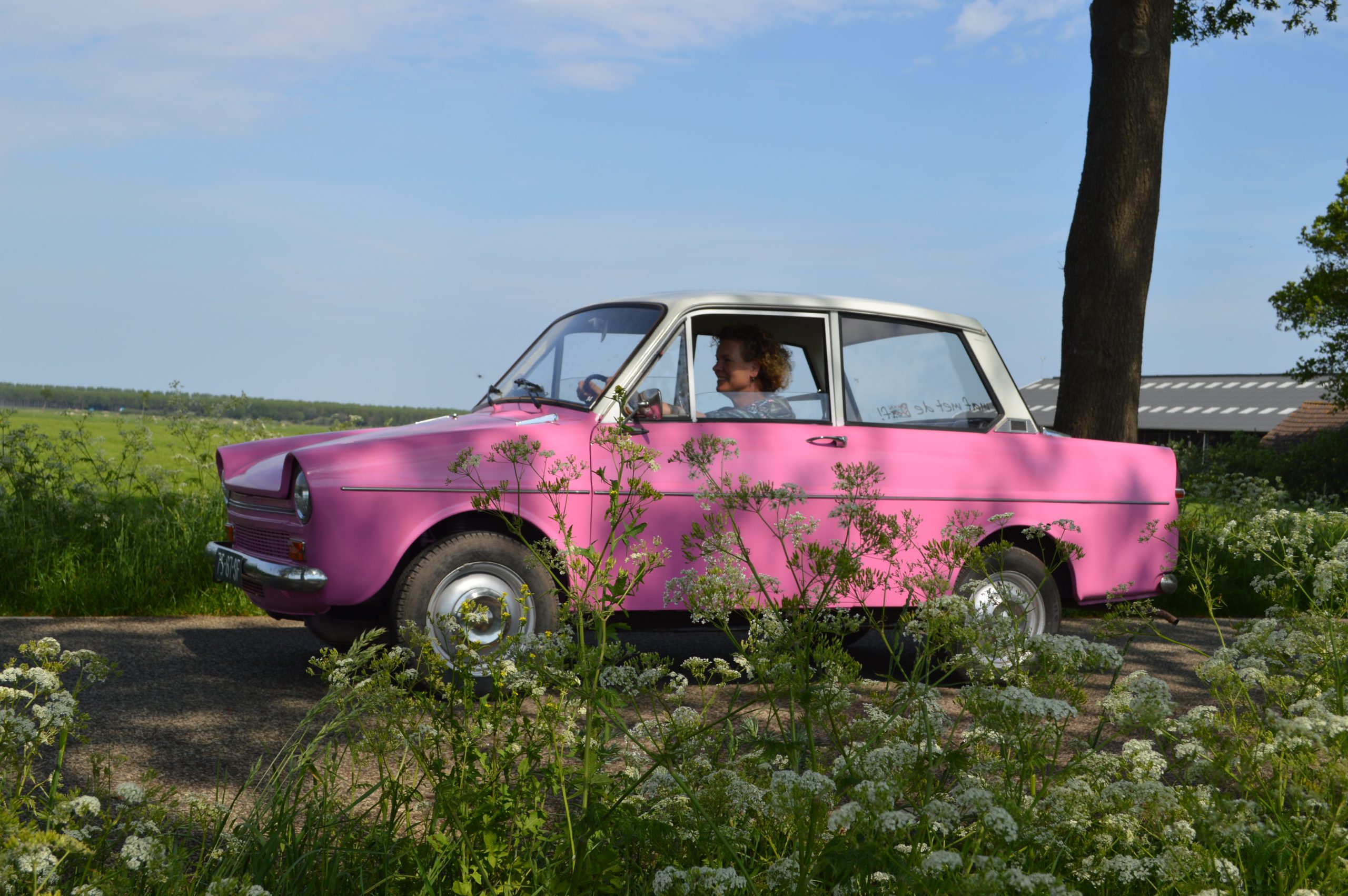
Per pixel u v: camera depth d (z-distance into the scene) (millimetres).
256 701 4297
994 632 2406
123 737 3689
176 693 4391
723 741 2455
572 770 2277
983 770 2188
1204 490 9469
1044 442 5535
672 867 1765
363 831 2346
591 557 2457
